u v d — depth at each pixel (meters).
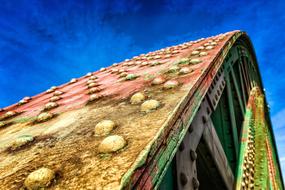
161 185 1.64
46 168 1.32
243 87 6.15
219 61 3.58
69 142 1.74
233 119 4.23
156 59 5.16
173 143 1.55
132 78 3.62
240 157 4.03
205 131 2.62
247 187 3.61
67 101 3.45
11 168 1.55
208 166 2.83
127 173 1.11
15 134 2.42
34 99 5.00
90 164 1.32
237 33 5.72
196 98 2.22
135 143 1.39
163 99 2.05
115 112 2.14
